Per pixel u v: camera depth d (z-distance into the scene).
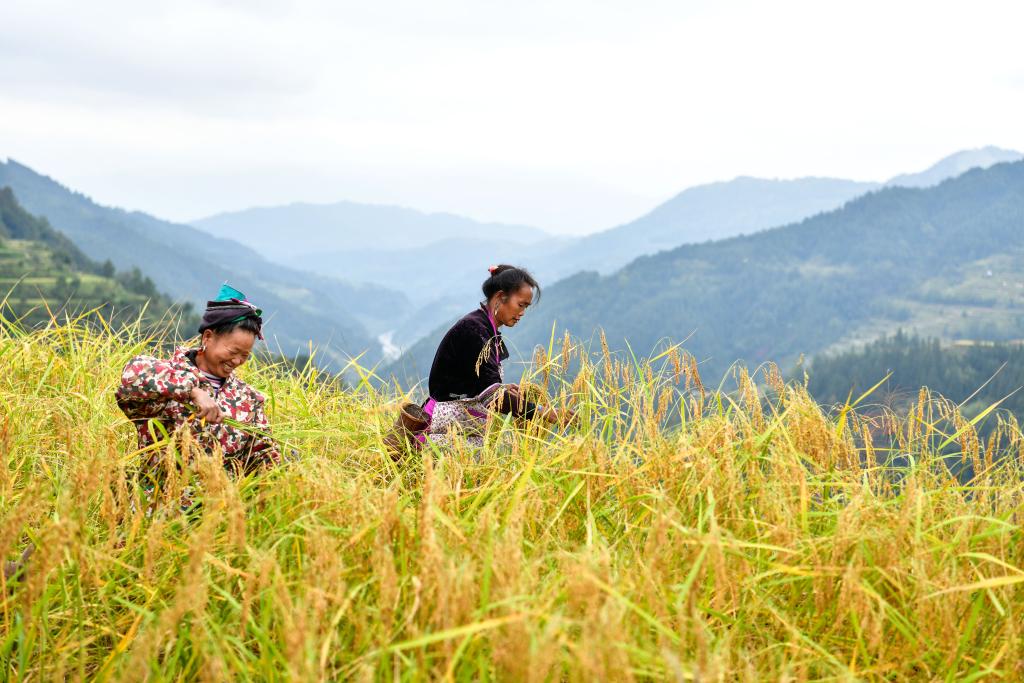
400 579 2.57
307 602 2.21
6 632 2.61
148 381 3.62
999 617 2.87
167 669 2.47
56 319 6.30
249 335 3.95
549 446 4.02
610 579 2.45
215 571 2.87
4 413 4.22
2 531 2.44
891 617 2.64
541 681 1.92
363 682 2.04
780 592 3.04
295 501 3.27
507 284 5.15
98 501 3.19
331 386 5.99
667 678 2.16
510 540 2.44
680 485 3.43
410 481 4.14
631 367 3.92
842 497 3.42
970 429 3.60
